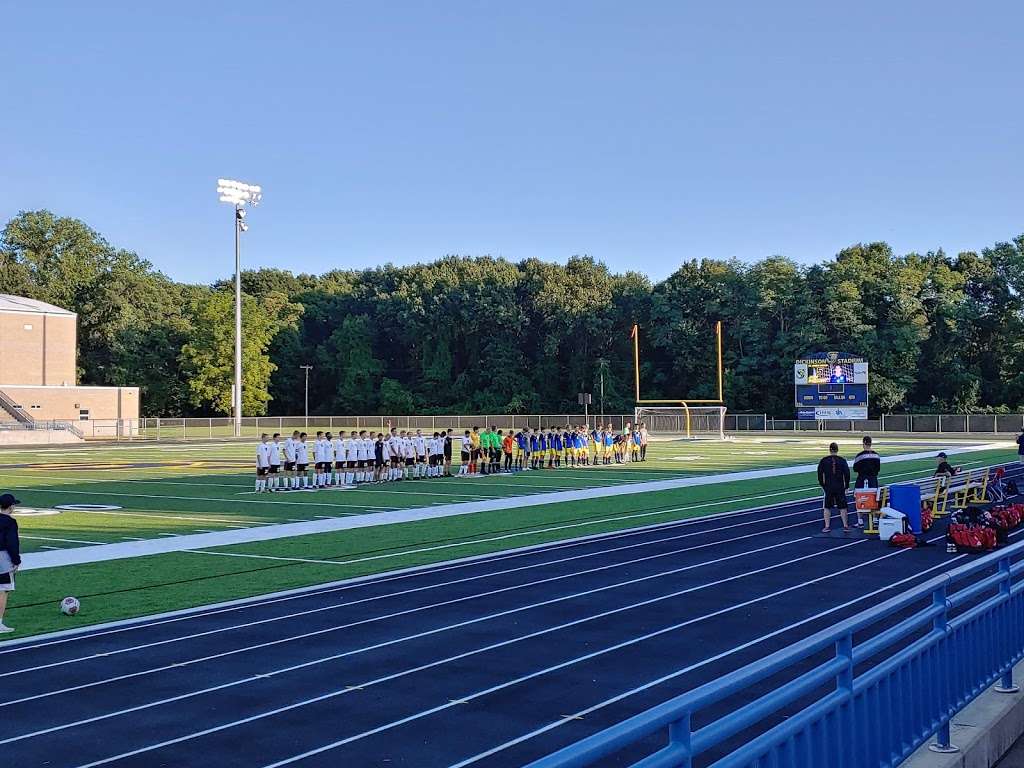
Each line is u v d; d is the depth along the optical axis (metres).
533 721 8.37
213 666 10.36
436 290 111.56
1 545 12.20
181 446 66.06
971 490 25.48
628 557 17.64
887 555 17.61
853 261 95.12
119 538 20.97
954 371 91.12
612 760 7.55
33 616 13.11
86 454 55.97
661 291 102.25
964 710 7.29
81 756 7.62
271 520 24.11
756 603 13.30
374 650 10.95
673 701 3.92
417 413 105.94
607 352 103.88
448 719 8.44
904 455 50.41
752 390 94.62
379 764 7.37
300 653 10.88
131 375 106.19
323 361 112.38
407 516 24.58
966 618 7.15
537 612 12.90
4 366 80.56
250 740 7.95
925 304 94.06
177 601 14.08
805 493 30.17
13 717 8.63
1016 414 75.56
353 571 16.53
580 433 44.31
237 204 70.50
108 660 10.68
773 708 4.60
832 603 13.25
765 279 96.06
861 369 80.44
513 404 101.69
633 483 34.25
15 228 115.12
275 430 91.31
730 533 20.89
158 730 8.24
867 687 5.68
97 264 116.69
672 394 100.25
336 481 35.09
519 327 105.31
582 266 115.50
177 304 119.62
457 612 12.98
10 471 42.00
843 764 5.38
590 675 9.78
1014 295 92.75
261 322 100.94
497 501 28.14
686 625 11.98
